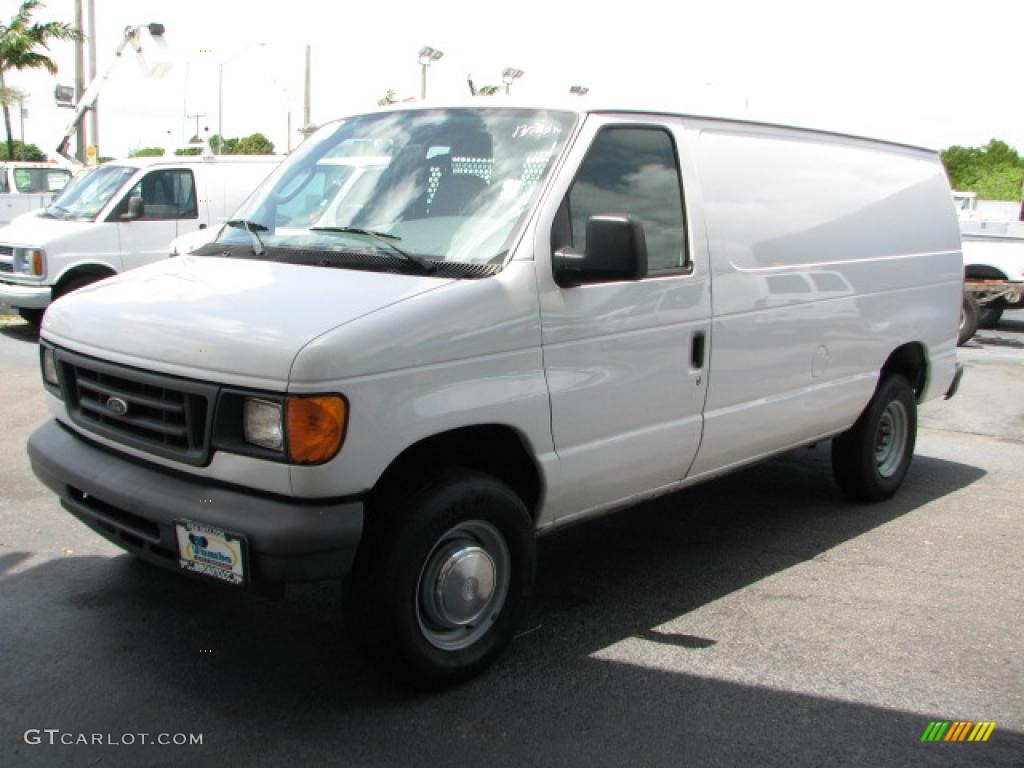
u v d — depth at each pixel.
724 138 4.86
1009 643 4.43
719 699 3.84
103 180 12.52
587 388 4.07
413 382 3.44
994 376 11.33
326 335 3.27
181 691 3.74
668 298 4.39
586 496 4.23
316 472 3.24
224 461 3.37
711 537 5.73
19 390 8.64
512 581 3.96
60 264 11.58
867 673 4.10
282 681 3.84
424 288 3.60
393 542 3.51
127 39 18.09
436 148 4.35
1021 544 5.75
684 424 4.58
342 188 4.45
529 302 3.79
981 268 14.24
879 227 5.89
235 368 3.31
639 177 4.36
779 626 4.53
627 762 3.39
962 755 3.52
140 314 3.68
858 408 5.90
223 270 4.06
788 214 5.15
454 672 3.78
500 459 4.09
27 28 27.92
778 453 5.43
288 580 3.27
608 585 4.96
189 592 4.60
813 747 3.53
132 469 3.66
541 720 3.64
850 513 6.25
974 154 79.69
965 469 7.43
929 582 5.12
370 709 3.66
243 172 13.07
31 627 4.21
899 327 6.09
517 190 4.01
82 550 5.05
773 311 5.00
